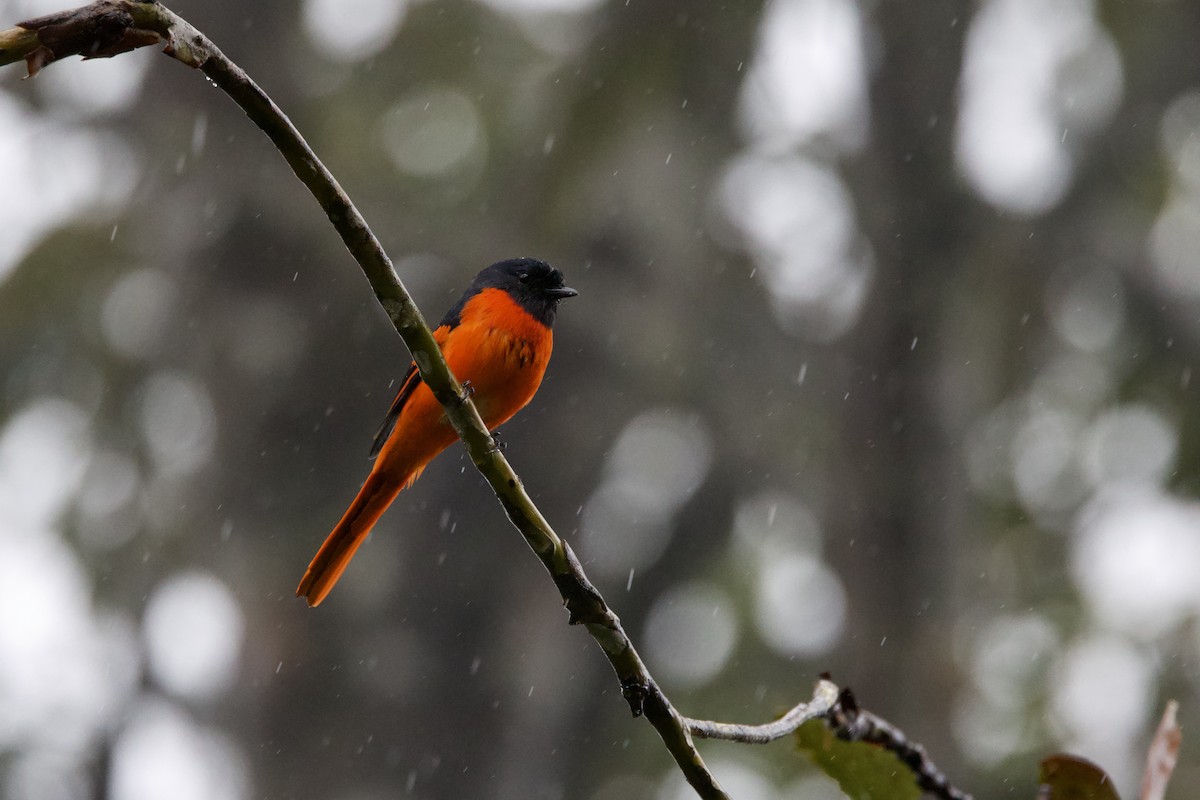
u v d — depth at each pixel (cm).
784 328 1775
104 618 1625
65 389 1655
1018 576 1588
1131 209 1739
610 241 1688
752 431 1762
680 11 1502
